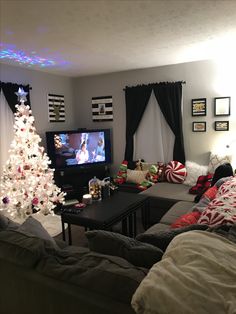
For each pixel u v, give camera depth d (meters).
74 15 2.39
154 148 4.95
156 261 1.35
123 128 5.25
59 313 1.25
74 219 2.74
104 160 5.27
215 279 1.02
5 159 4.17
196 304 0.93
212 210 1.95
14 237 1.51
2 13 2.31
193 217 2.21
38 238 1.48
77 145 4.98
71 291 1.18
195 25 2.72
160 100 4.68
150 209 3.69
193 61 4.37
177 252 1.21
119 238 1.50
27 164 3.50
